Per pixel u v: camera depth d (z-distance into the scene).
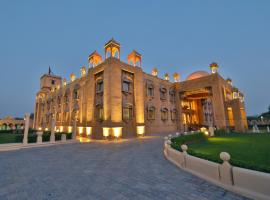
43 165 8.12
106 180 5.80
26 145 14.74
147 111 26.91
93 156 10.30
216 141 15.63
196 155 6.56
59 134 18.59
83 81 27.02
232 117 28.78
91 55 25.47
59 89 36.66
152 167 7.48
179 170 6.95
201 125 36.94
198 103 39.16
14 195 4.65
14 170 7.25
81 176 6.30
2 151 12.88
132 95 23.72
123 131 21.00
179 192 4.67
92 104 23.22
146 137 22.00
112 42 21.75
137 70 24.89
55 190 4.98
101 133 20.80
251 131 27.86
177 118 33.34
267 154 8.40
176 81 34.97
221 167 5.06
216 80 26.59
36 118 47.06
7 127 56.56
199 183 5.35
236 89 30.56
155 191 4.79
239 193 4.39
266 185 3.84
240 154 8.66
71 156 10.42
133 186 5.20
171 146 9.26
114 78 20.73
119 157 9.82
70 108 30.27
